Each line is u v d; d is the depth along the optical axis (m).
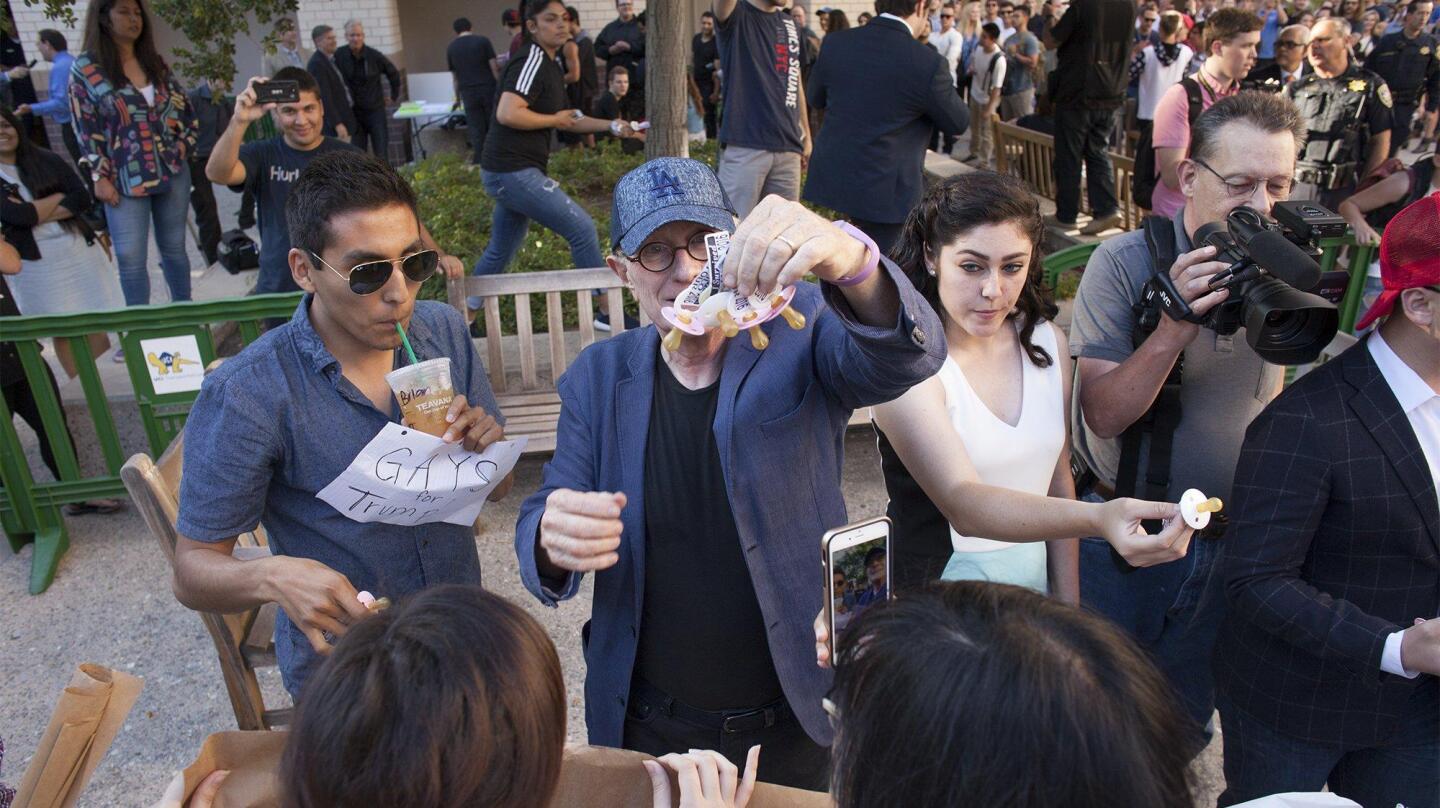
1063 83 7.54
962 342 2.16
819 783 1.97
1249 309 1.90
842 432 1.80
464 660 0.99
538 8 5.22
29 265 5.06
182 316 3.95
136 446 5.01
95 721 1.31
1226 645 2.07
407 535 1.98
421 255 1.83
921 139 5.48
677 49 5.49
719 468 1.70
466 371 2.14
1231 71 4.90
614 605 1.79
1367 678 1.76
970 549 2.17
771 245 1.26
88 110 5.66
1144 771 0.84
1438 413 1.75
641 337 1.79
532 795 1.03
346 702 0.97
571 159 9.70
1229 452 2.33
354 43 11.62
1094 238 7.59
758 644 1.77
